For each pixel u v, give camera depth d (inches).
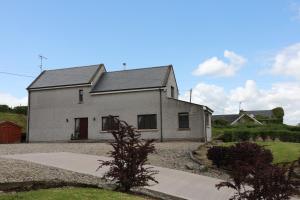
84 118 1515.7
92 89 1521.9
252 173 360.5
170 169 698.2
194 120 1362.0
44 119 1569.9
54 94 1569.9
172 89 1550.2
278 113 2827.3
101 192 419.8
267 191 347.3
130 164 454.9
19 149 1031.0
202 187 558.9
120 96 1472.7
